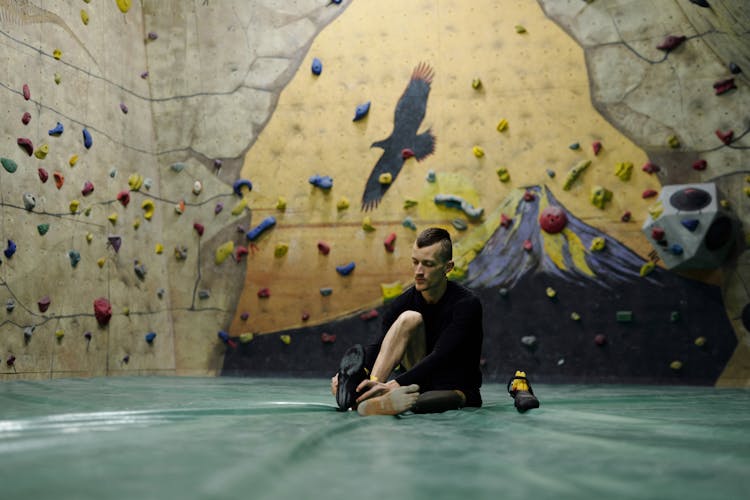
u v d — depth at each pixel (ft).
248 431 5.45
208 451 4.38
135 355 18.35
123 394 10.67
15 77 14.98
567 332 17.99
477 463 4.19
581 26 19.11
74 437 4.94
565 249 18.28
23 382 13.76
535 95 19.10
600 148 18.52
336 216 19.45
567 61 19.07
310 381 16.74
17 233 14.70
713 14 17.20
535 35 19.33
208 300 19.69
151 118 20.35
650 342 17.56
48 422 5.71
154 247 19.58
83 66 17.38
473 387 8.73
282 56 20.31
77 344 16.38
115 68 18.83
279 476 3.59
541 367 17.97
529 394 8.46
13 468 3.75
